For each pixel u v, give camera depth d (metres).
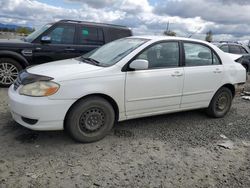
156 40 4.76
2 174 3.22
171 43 4.94
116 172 3.46
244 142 4.70
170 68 4.82
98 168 3.51
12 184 3.05
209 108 5.67
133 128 4.92
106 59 4.62
